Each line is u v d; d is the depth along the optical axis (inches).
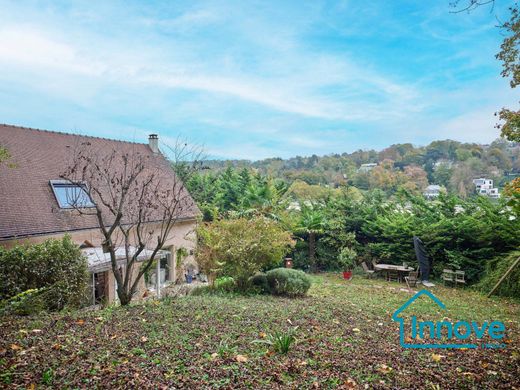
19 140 578.9
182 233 708.7
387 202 762.2
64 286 364.2
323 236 765.9
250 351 192.7
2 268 342.6
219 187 964.0
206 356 179.0
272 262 478.0
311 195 972.6
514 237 543.2
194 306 298.5
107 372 152.9
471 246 605.3
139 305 302.4
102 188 586.6
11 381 142.4
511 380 163.3
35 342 190.7
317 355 190.7
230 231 464.8
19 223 473.4
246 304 335.0
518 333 271.7
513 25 257.3
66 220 521.7
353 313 323.9
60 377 147.2
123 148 743.7
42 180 545.3
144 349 186.4
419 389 151.3
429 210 687.1
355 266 716.0
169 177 761.6
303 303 367.9
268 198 834.8
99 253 502.9
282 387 148.7
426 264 609.0
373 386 153.0
